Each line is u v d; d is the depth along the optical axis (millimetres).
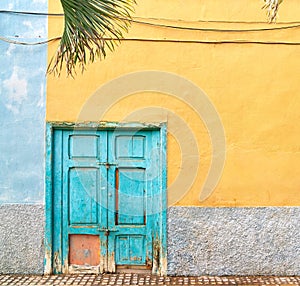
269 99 6234
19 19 6227
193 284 5898
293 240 6207
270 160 6223
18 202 6184
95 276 6172
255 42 6238
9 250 6184
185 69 6219
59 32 6230
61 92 6195
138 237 6277
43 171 6188
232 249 6195
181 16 6238
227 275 6199
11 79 6215
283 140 6223
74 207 6266
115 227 6254
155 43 6219
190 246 6203
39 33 6227
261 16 6242
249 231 6203
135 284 5875
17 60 6215
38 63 6219
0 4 6211
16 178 6184
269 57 6246
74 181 6273
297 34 6250
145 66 6207
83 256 6270
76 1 4703
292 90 6234
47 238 6172
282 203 6215
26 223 6180
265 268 6191
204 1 6254
